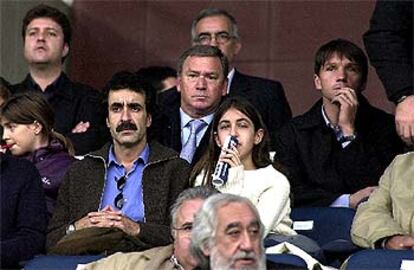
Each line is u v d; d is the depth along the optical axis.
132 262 16.91
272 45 27.78
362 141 21.28
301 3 27.67
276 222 18.81
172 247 16.92
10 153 19.86
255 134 19.30
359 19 27.39
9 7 27.52
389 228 17.92
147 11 28.62
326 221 19.25
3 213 18.61
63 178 19.62
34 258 17.86
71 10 28.64
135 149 19.55
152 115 19.92
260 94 23.16
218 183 18.73
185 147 21.09
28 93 20.36
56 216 19.34
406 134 19.66
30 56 23.47
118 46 28.64
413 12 20.84
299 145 21.33
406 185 18.48
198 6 28.38
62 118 23.06
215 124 19.36
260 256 14.98
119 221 18.34
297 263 16.70
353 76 21.66
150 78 25.59
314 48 27.58
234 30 23.92
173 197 19.27
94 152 19.75
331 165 21.19
